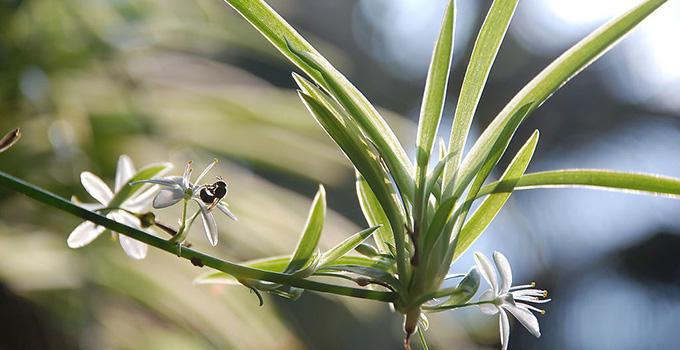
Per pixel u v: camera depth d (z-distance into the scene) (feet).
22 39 2.47
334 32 6.39
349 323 4.84
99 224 1.34
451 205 1.33
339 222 2.76
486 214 1.37
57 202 1.35
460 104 1.36
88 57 2.57
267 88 3.02
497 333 3.43
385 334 4.87
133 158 2.54
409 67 6.56
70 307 2.28
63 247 2.32
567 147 6.19
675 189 1.33
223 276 1.40
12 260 2.16
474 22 6.17
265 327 2.48
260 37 3.25
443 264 1.34
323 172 2.88
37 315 2.42
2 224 2.32
